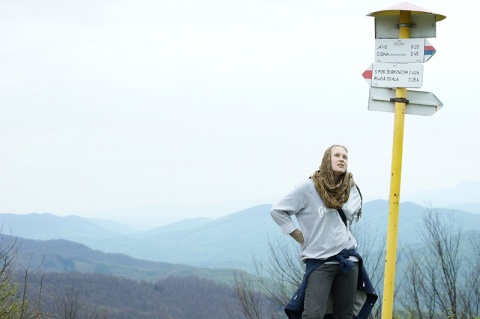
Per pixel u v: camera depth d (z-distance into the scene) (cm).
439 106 535
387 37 544
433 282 1116
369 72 554
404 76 536
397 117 541
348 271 499
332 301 514
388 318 527
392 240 531
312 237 507
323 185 502
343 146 511
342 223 508
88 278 8362
